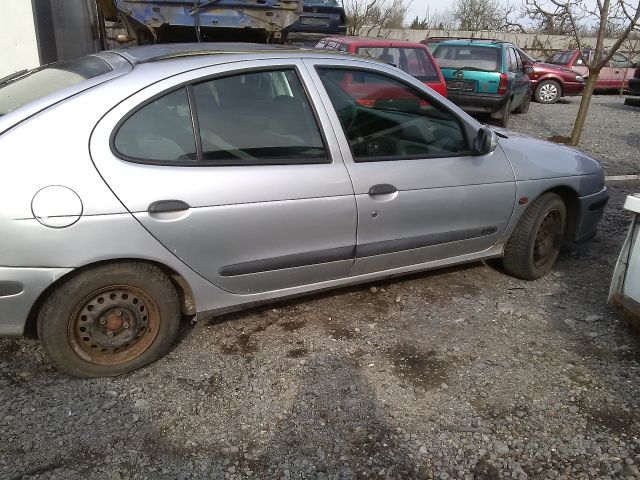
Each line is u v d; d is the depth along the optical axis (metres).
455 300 3.88
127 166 2.64
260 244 3.01
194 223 2.78
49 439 2.47
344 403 2.78
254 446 2.49
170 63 2.89
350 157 3.23
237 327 3.43
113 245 2.62
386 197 3.33
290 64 3.15
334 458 2.44
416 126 3.53
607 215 5.79
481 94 10.49
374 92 3.38
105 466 2.35
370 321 3.55
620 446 2.55
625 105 15.95
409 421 2.68
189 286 2.93
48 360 3.01
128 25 7.57
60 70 3.13
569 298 3.96
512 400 2.85
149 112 2.73
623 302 3.26
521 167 3.92
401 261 3.61
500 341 3.38
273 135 3.03
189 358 3.11
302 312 3.63
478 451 2.50
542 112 13.79
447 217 3.62
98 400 2.74
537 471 2.40
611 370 3.11
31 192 2.46
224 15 6.95
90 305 2.75
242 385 2.90
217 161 2.86
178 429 2.57
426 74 8.62
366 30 21.11
